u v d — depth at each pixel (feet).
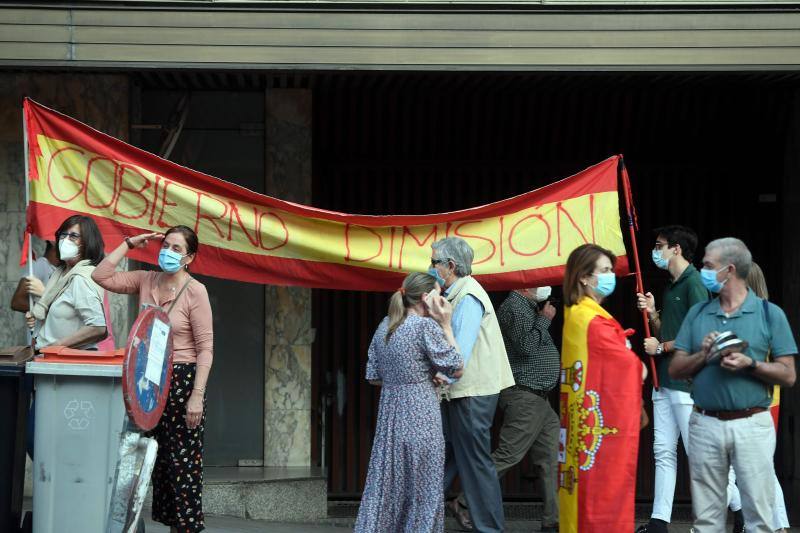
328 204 35.86
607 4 29.30
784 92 35.73
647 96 35.99
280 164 33.91
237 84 33.63
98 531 20.89
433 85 33.60
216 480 30.45
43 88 31.71
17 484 21.76
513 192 36.40
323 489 31.94
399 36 29.22
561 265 28.55
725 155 36.78
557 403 36.76
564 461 21.36
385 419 22.66
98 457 20.95
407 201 36.11
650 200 36.88
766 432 20.70
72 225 24.18
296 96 33.96
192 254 23.16
